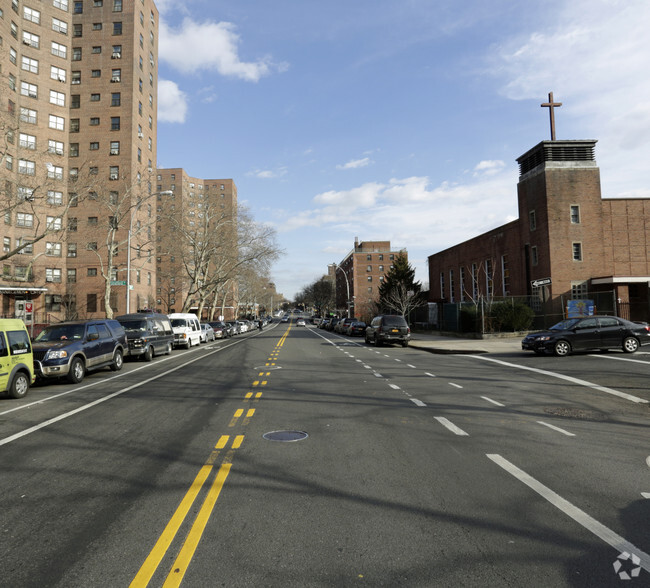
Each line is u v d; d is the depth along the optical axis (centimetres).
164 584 306
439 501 440
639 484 483
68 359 1275
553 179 3250
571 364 1525
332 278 15538
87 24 5175
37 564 334
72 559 340
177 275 5806
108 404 975
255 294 9675
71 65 5131
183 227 4828
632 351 1758
